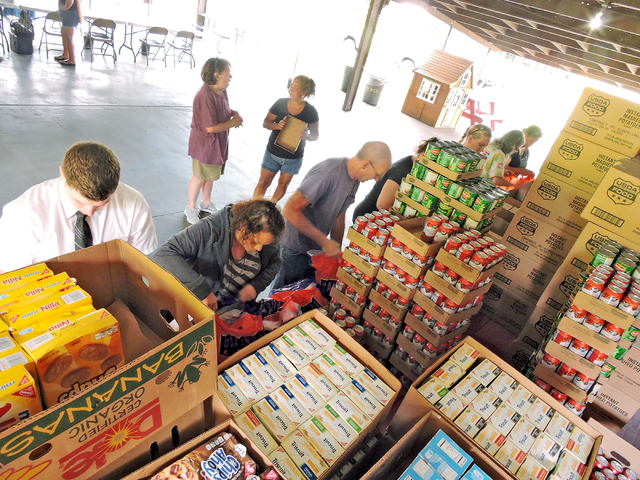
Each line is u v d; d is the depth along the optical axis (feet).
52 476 2.75
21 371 2.68
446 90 35.12
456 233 7.78
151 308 4.29
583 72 26.91
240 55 40.37
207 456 3.87
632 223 7.77
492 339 10.49
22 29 23.52
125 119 20.10
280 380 5.35
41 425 2.47
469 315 8.07
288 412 4.95
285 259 10.23
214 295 6.72
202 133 12.83
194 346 3.31
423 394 5.73
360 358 6.08
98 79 24.16
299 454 4.52
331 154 23.58
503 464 5.05
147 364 2.96
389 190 10.11
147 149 18.06
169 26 32.68
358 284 8.38
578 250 8.53
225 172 18.17
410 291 7.76
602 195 7.98
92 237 5.96
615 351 7.02
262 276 7.25
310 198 9.33
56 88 21.09
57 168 14.62
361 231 8.13
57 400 3.06
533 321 9.51
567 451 5.41
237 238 6.40
